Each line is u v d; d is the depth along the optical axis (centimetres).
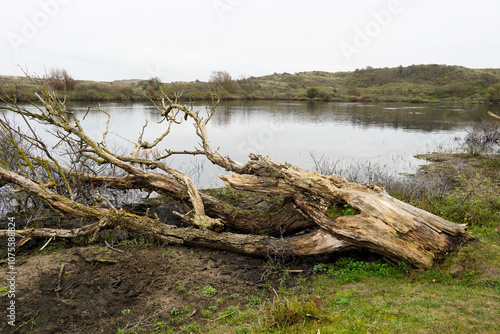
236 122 2678
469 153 1650
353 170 1320
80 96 3859
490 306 399
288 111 3625
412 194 903
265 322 396
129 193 1028
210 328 427
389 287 486
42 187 707
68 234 673
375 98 5806
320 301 450
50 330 440
